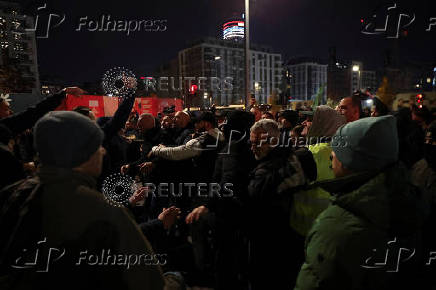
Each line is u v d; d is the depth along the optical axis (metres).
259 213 1.87
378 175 1.03
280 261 1.85
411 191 1.01
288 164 1.79
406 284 1.01
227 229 2.17
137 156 4.41
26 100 6.02
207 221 2.31
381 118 1.08
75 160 0.96
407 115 2.78
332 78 129.88
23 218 0.92
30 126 2.09
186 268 2.85
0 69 32.00
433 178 2.40
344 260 0.94
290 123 3.20
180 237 2.99
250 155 2.16
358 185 1.08
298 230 1.76
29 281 0.89
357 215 0.96
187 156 2.81
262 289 1.95
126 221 0.97
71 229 0.88
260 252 1.92
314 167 1.88
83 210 0.90
